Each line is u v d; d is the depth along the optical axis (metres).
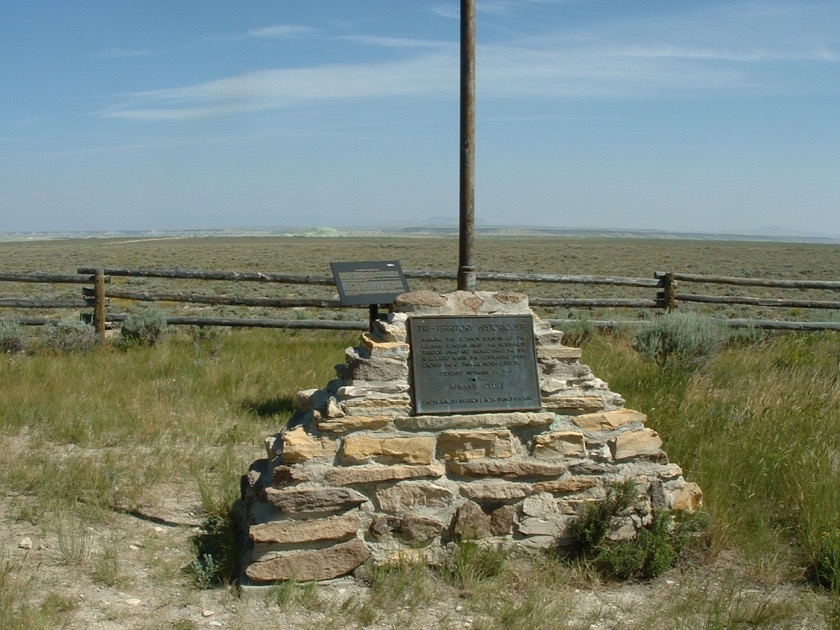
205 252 74.62
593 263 57.34
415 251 78.94
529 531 5.03
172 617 4.38
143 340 12.80
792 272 47.94
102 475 6.35
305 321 13.62
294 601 4.54
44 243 133.25
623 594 4.80
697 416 7.27
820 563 4.99
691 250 95.44
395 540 4.88
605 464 5.21
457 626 4.31
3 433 7.72
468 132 5.73
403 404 5.02
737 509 5.61
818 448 6.46
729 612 4.48
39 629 4.08
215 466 6.96
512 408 5.16
